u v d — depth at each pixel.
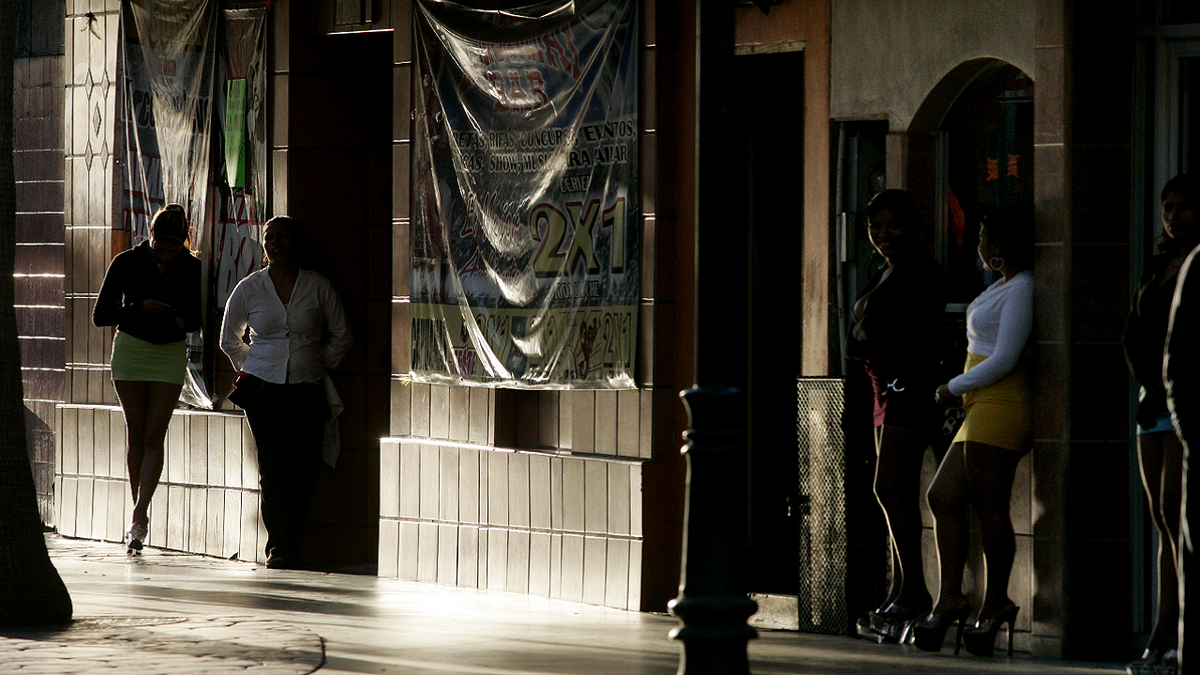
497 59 18.78
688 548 10.84
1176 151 14.17
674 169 17.22
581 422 18.11
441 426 19.97
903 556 15.03
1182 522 9.89
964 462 14.34
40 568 15.72
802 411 16.06
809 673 13.36
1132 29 14.20
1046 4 14.14
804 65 16.44
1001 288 14.27
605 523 17.55
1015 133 15.20
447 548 19.67
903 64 15.48
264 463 21.11
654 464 17.11
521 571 18.64
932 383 14.88
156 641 14.69
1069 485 14.05
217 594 18.41
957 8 15.03
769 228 17.27
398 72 20.25
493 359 18.94
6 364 15.50
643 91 17.27
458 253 19.44
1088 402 14.06
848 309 16.06
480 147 19.08
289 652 14.14
